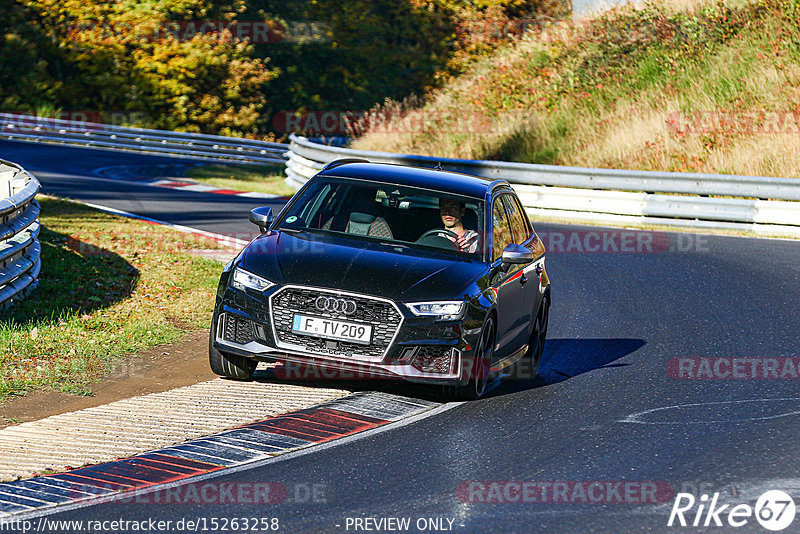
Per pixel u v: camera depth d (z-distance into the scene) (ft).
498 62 410.52
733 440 84.33
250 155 410.11
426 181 105.40
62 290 134.00
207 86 588.50
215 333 93.56
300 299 89.25
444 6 621.72
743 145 293.02
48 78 576.20
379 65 646.74
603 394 100.22
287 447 78.38
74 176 300.61
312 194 104.58
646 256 192.54
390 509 65.31
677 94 338.95
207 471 72.18
